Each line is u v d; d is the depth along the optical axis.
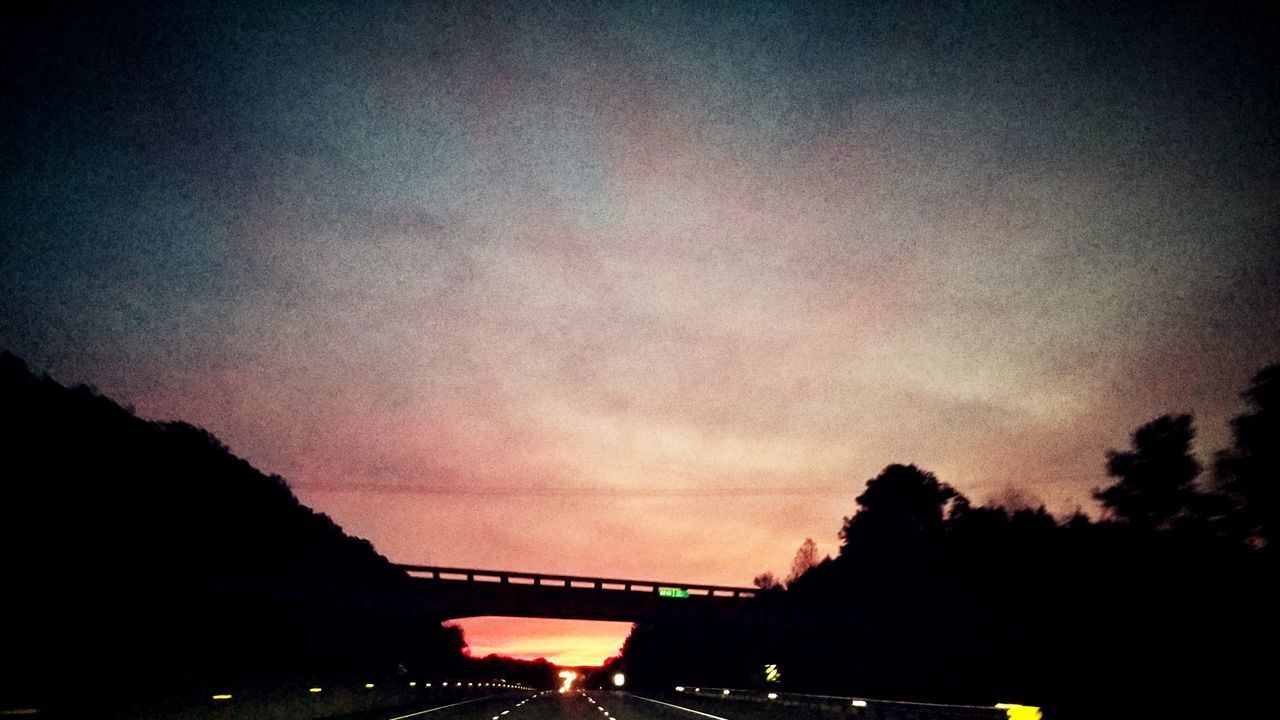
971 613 61.12
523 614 62.88
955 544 84.94
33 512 49.44
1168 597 50.41
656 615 63.69
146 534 58.75
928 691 68.94
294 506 97.00
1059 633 57.25
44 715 15.77
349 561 101.94
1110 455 54.94
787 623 65.00
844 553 100.50
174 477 68.00
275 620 63.06
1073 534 68.44
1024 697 55.34
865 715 30.12
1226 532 47.69
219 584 54.53
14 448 51.81
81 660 36.84
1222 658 45.34
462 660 156.50
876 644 77.25
